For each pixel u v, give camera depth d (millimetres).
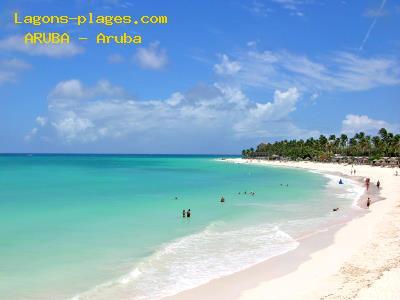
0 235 29969
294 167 176125
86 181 83688
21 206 45469
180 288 19344
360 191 66750
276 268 22391
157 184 78312
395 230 30641
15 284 19578
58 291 18734
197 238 29656
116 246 26953
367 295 16516
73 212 41312
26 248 26172
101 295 18344
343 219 38125
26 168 138250
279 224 35562
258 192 64250
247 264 23203
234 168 164875
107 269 22062
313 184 81875
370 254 23906
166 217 38812
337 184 82188
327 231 32219
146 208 44688
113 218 37875
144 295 18422
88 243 27688
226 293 18672
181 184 78938
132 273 21375
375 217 37781
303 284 19469
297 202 51406
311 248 26734
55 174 106188
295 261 23719
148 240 28844
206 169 153125
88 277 20734
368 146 180125
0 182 78375
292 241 28812
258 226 34531
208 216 39625
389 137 171000
